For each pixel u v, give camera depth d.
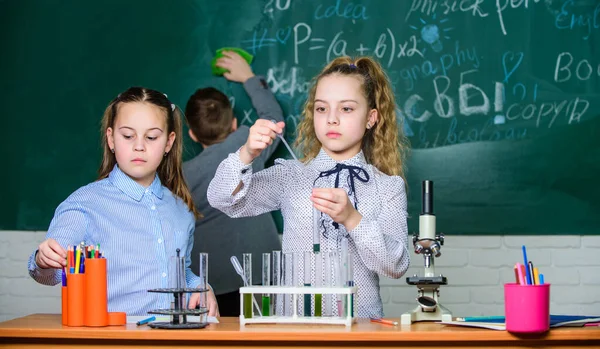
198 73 3.37
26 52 3.40
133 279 1.91
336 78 1.88
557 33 3.34
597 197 3.29
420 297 1.57
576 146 3.31
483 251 3.30
